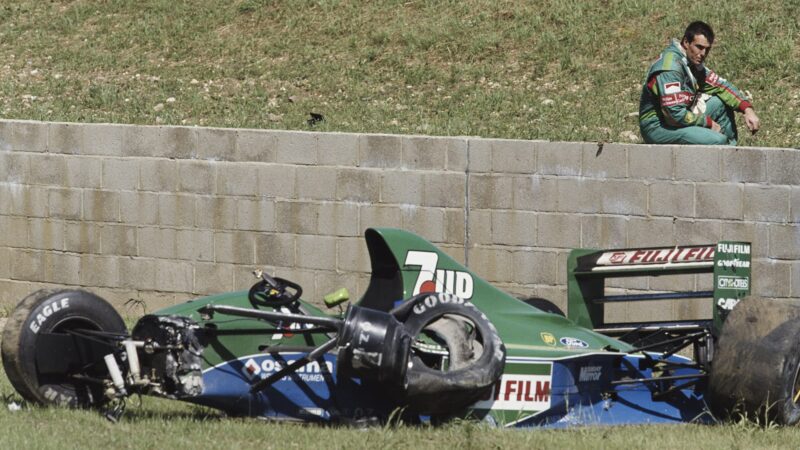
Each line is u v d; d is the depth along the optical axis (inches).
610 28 2529.5
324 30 2726.4
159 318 1111.0
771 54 2319.1
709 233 1689.2
